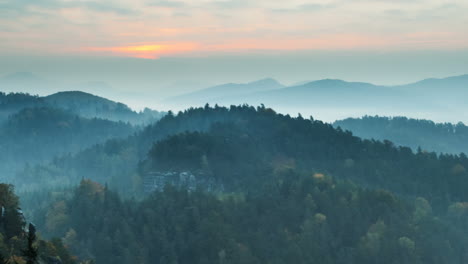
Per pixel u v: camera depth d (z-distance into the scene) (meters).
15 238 119.81
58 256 124.69
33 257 106.25
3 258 103.75
